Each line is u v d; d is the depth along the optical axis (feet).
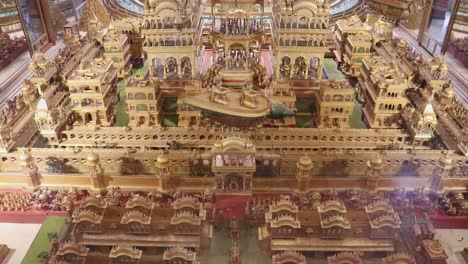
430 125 104.83
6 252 81.76
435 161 97.55
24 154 94.07
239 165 90.94
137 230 80.69
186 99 104.47
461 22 157.58
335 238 79.92
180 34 124.36
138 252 74.33
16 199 93.25
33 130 113.70
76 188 96.94
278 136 107.55
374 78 115.65
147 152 99.71
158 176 93.71
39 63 127.03
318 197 92.68
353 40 143.54
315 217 80.74
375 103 112.88
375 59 126.72
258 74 138.21
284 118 118.11
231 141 91.04
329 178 94.48
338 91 111.86
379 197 89.45
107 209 82.53
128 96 113.60
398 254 72.28
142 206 82.02
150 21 124.06
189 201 82.02
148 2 122.93
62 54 149.59
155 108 115.14
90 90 114.42
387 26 158.71
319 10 121.90
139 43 155.02
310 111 126.52
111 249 78.28
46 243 84.33
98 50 158.30
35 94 126.21
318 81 131.23
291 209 80.18
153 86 112.78
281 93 121.60
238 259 76.43
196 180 95.25
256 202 89.20
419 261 77.51
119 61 143.95
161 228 80.28
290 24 123.34
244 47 132.98
